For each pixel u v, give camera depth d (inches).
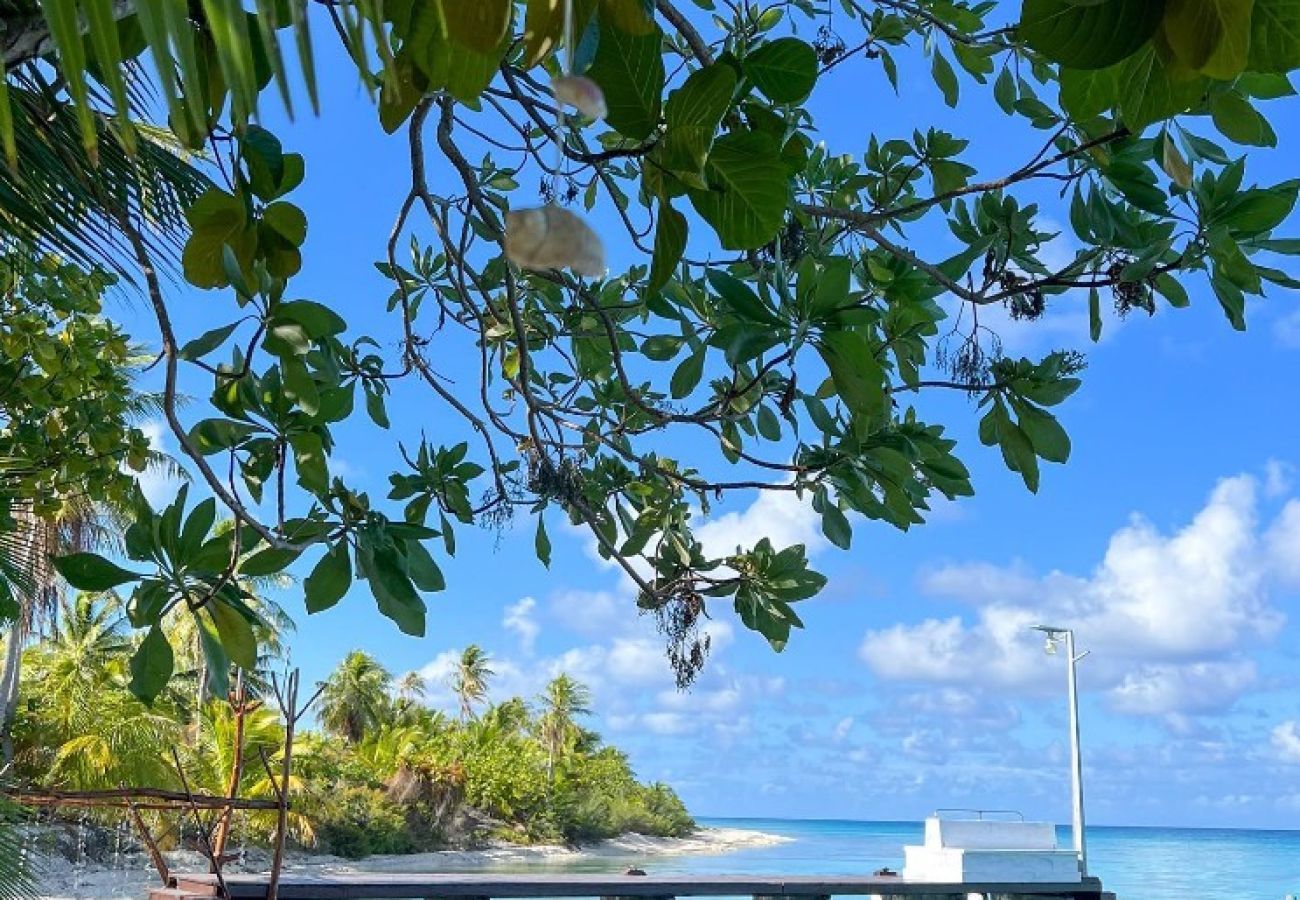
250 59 22.8
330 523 101.2
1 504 169.3
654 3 47.2
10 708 910.4
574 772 2874.0
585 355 155.8
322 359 107.1
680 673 132.5
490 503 134.5
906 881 383.6
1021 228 105.8
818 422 109.7
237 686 187.8
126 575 89.1
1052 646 755.4
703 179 56.2
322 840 1688.0
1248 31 41.0
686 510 146.3
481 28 32.3
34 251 132.6
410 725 2407.7
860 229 106.7
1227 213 89.4
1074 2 42.4
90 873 935.7
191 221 68.5
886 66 126.8
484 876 319.9
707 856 2903.5
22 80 110.3
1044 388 103.2
